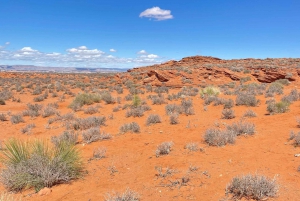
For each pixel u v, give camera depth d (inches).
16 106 792.3
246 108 517.0
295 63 1920.5
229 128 334.6
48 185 195.2
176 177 200.7
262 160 228.8
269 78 1238.9
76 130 410.0
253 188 163.6
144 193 177.8
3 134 411.5
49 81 1734.7
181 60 2886.3
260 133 320.8
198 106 583.8
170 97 724.7
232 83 1195.3
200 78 1343.5
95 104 719.1
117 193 177.8
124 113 544.4
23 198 177.0
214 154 251.6
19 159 209.8
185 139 315.6
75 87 1425.9
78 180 206.1
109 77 1835.6
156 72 1406.3
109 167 234.1
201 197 167.5
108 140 334.6
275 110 445.1
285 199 157.8
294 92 674.8
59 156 208.7
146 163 239.5
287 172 200.2
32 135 396.2
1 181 195.9
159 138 330.0
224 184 183.0
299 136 266.5
